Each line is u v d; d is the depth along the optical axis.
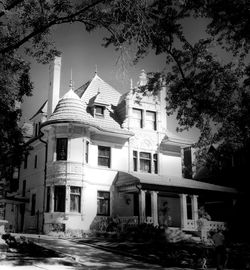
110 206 31.80
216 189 33.94
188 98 23.48
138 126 34.84
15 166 23.12
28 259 15.41
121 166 33.12
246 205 35.22
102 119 33.47
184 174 42.19
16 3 16.75
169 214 35.12
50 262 15.05
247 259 19.47
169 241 24.45
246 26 19.64
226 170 39.28
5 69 18.56
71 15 17.58
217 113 22.80
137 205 33.47
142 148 34.53
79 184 29.91
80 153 30.44
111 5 17.30
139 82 35.12
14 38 17.86
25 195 35.72
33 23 17.53
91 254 18.88
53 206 29.59
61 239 25.23
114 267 15.33
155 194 30.09
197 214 32.00
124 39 17.09
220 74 22.64
